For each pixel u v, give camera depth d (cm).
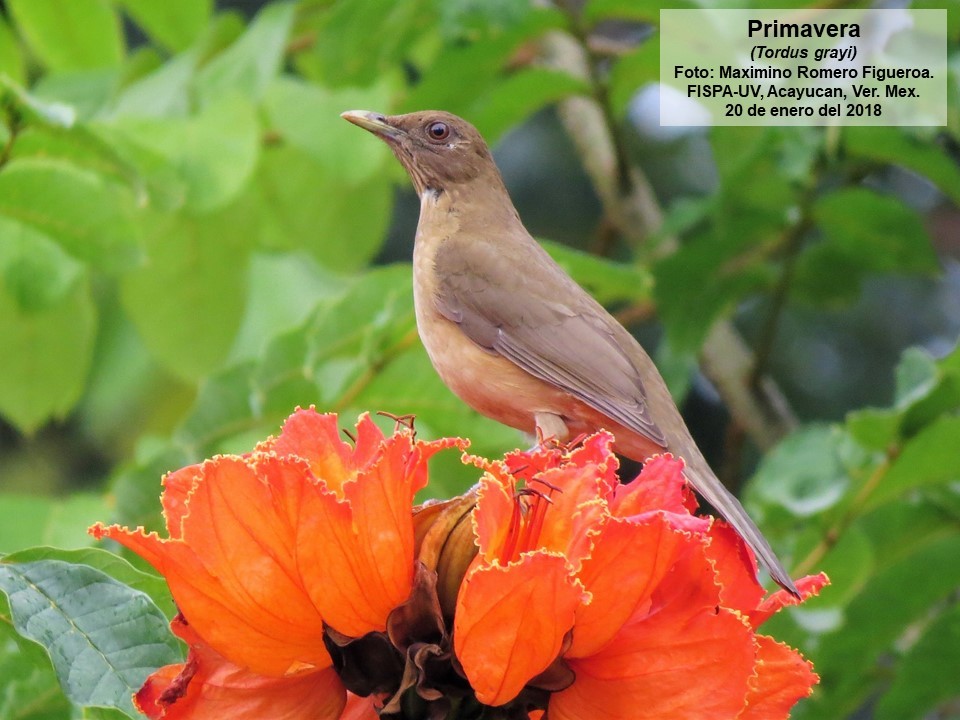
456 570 367
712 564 365
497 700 351
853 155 846
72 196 680
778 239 872
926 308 1182
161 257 866
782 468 695
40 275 767
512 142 1278
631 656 364
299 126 813
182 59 840
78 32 985
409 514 367
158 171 729
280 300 924
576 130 984
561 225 1270
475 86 898
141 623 394
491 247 802
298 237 942
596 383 750
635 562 354
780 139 819
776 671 396
